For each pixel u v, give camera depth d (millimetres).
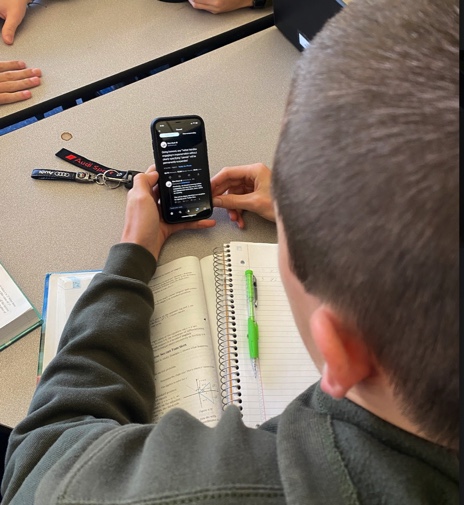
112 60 1277
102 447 508
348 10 389
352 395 411
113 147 1085
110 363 748
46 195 1011
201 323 837
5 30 1324
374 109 327
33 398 725
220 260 908
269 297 863
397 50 340
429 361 327
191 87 1201
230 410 496
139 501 426
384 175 311
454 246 298
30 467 627
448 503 375
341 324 354
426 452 385
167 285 883
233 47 1295
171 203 940
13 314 825
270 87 1199
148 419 735
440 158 302
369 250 316
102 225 968
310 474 391
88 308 791
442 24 340
